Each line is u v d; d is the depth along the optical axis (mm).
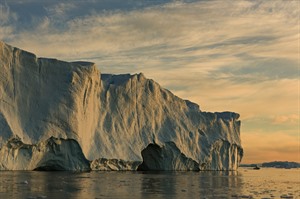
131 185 37625
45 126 54000
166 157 76062
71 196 27344
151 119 73750
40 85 56406
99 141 62156
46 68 57531
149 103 74062
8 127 48781
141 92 73062
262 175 80438
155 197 28703
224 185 42906
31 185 33188
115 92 68250
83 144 57781
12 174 44219
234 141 92812
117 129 66688
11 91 53219
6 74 53125
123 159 64438
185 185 40500
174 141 75812
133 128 69938
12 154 49906
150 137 71938
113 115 67000
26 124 53125
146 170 76125
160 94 78188
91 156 58969
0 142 47312
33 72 56188
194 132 82625
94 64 62719
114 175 52250
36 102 55250
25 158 51688
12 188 30453
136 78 72312
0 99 51375
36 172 49688
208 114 87312
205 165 83375
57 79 58031
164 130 76250
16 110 52969
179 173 66125
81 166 58312
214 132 88250
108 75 73188
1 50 52625
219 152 88875
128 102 69875
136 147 68375
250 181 53531
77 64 60250
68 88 57875
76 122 56969
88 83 60906
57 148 55562
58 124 55375
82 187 33625
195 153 81250
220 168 88875
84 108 60188
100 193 29969
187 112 84375
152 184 39812
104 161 61875
